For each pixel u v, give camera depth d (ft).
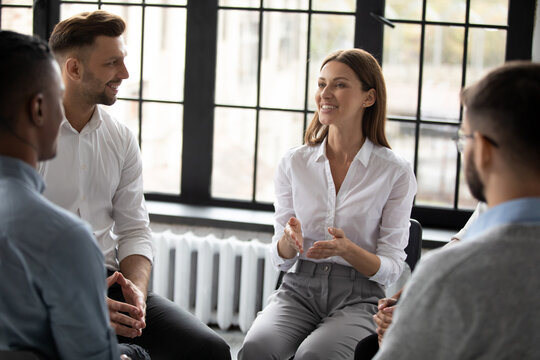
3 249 3.46
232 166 10.36
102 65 6.62
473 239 3.03
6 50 3.53
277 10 9.73
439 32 9.31
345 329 6.33
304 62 9.82
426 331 3.02
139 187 7.39
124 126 7.33
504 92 3.01
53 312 3.56
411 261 7.30
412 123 9.54
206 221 9.64
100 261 3.74
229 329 9.84
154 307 6.79
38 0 10.32
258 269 9.75
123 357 4.85
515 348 2.86
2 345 3.51
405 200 7.06
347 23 9.57
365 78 6.99
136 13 10.27
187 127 10.32
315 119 7.43
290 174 7.36
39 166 6.74
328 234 7.10
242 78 10.09
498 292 2.87
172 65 10.30
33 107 3.59
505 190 3.08
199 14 10.02
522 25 9.11
